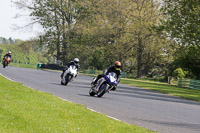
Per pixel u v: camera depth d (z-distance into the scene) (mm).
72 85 47969
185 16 82938
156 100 38219
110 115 22484
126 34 120188
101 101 30469
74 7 143500
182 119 23734
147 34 113625
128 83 73688
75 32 141875
